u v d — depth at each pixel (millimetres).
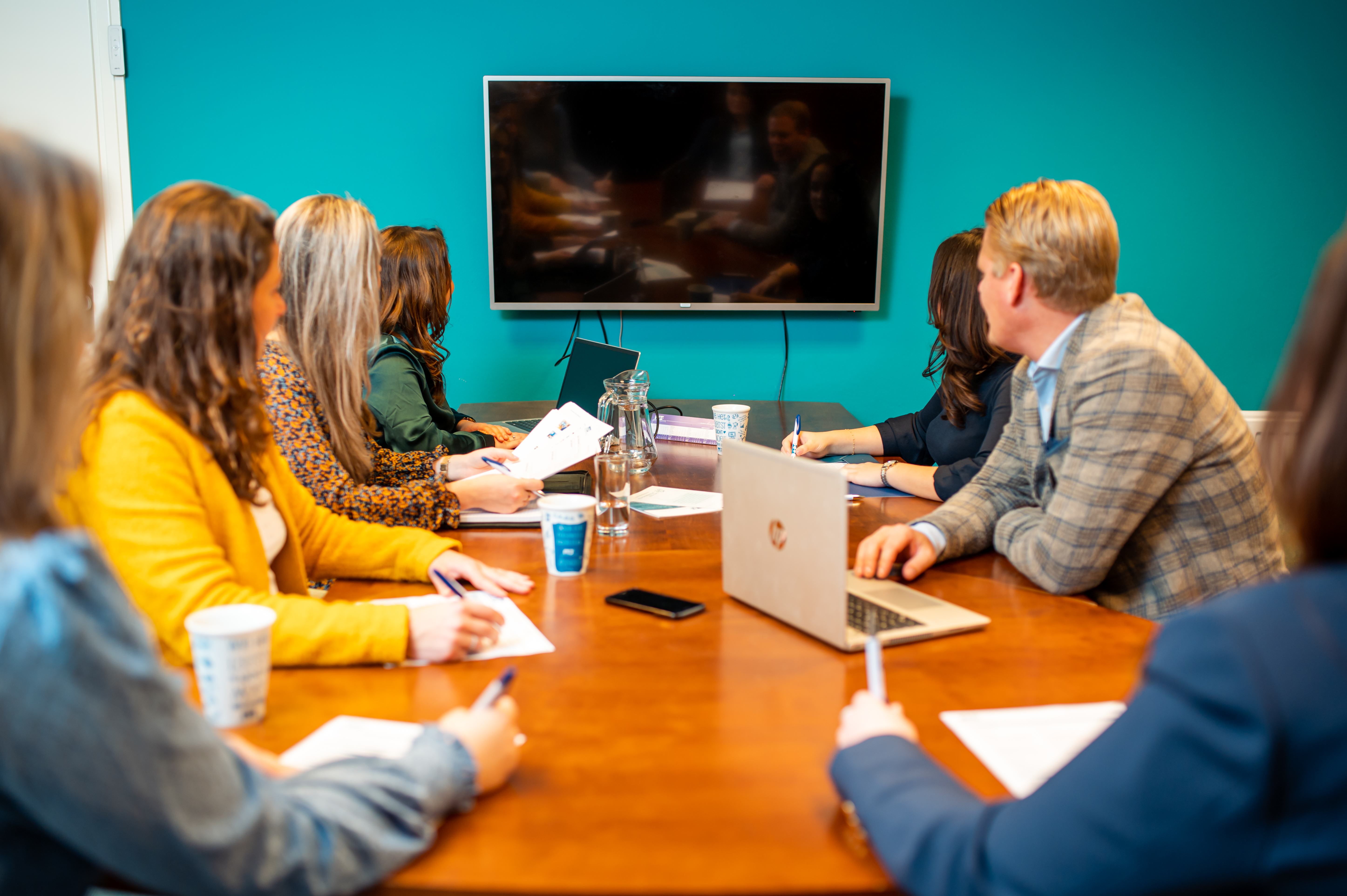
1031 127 3760
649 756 909
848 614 1260
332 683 1073
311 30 3602
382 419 2271
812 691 1052
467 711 866
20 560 578
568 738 945
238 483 1198
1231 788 532
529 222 3674
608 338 3865
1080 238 1424
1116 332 1417
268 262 1186
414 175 3721
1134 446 1354
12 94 3543
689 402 3381
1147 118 3764
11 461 572
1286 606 552
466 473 1983
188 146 3643
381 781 768
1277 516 1522
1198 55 3723
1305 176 3820
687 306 3766
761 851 760
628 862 744
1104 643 1194
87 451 1070
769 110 3621
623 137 3629
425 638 1125
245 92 3623
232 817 645
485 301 3826
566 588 1395
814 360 3906
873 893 720
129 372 1114
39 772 575
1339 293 544
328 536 1444
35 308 574
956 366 2170
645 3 3629
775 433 2715
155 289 1108
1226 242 3857
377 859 720
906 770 763
